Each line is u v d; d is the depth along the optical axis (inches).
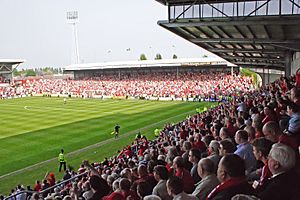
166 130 1019.3
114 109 1996.8
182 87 2780.5
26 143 1131.3
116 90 2962.6
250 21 600.1
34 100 2748.5
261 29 669.9
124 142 1125.1
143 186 240.8
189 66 3289.9
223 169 155.3
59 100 2689.5
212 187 195.6
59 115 1785.2
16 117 1755.7
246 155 230.4
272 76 2472.9
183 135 600.1
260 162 233.3
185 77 3129.9
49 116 1756.9
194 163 267.0
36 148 1062.4
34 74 7549.2
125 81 3287.4
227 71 3169.3
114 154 975.0
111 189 304.0
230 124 389.1
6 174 820.6
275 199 145.3
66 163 899.4
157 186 223.6
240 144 239.0
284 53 1090.1
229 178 154.8
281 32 686.5
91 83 3385.8
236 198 124.8
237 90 2514.8
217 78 2950.3
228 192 152.2
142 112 1835.6
